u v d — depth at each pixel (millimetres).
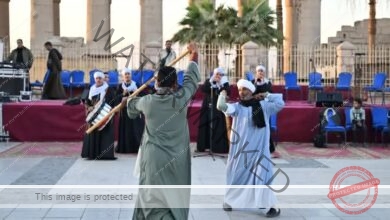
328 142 15508
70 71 21312
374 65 22141
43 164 11805
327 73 22281
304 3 27797
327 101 15375
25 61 19109
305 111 15500
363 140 15281
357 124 15055
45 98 18969
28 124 15344
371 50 22422
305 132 15555
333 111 14992
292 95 19969
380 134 15531
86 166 11602
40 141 15383
